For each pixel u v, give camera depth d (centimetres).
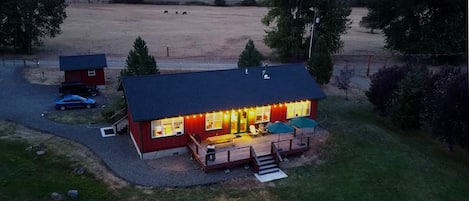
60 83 4888
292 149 3044
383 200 2550
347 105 4447
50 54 6550
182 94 3083
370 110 4328
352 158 3097
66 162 2872
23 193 2325
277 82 3453
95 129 3512
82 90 4397
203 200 2475
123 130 3412
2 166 2639
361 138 3469
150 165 2886
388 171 2917
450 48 6231
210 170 2814
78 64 4659
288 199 2525
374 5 6769
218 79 3312
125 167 2839
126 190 2544
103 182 2617
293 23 6450
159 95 3016
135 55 4103
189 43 7781
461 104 3022
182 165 2908
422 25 6475
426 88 3656
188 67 5894
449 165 3102
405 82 3697
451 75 3531
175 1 14625
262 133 3281
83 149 3106
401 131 3784
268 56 6950
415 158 3166
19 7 6178
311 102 3484
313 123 3128
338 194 2594
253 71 3491
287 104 3388
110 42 7662
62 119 3734
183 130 3036
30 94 4441
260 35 8812
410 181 2797
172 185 2628
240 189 2623
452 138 3189
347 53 7388
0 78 4997
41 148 3067
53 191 2392
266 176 2800
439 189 2720
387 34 6750
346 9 6625
